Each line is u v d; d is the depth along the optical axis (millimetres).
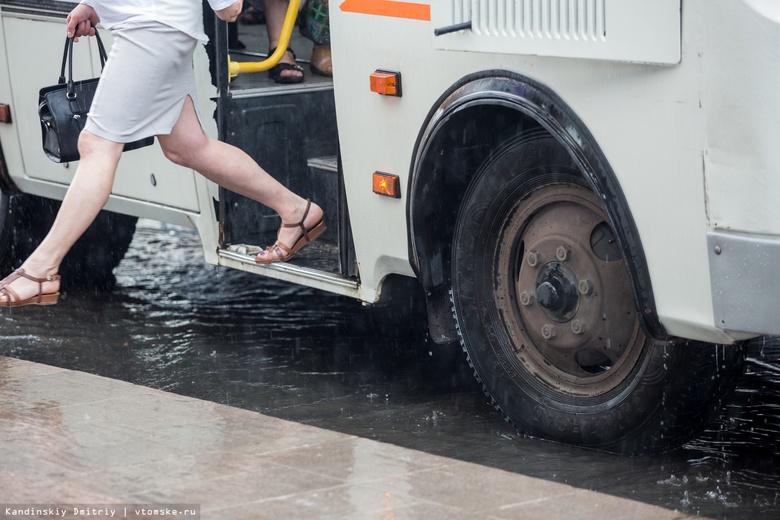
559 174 6125
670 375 5883
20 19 9078
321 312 9438
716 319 5465
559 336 6309
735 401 7020
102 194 7043
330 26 7027
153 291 10211
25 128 9320
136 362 8289
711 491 5684
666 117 5457
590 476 5906
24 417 6164
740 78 5188
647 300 5699
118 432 5902
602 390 6203
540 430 6457
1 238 9883
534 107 5898
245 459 5473
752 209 5258
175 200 8344
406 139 6711
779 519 5328
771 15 5098
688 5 5293
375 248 7113
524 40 5699
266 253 7625
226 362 8258
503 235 6520
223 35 7887
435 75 6449
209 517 4809
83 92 7445
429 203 6660
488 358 6645
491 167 6441
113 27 6914
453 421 6895
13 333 9047
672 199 5504
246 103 8055
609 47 5434
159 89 6996
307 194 8344
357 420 6961
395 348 8477
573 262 6184
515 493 5008
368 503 4922
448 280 6895
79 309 9680
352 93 6977
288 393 7547
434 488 5078
